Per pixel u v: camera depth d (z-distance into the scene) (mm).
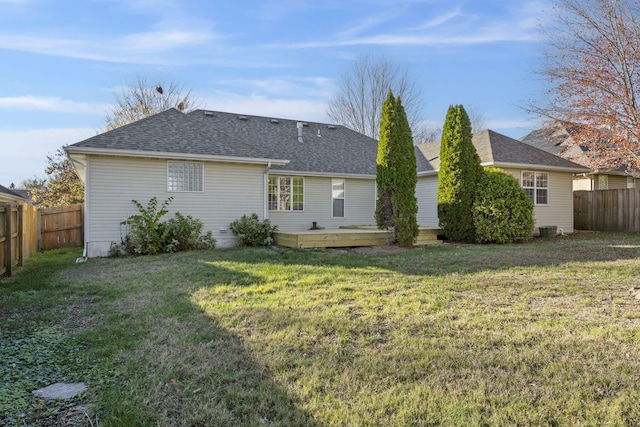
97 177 9883
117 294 5449
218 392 2576
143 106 26594
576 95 15023
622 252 9047
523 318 4023
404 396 2467
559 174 15188
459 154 12352
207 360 3076
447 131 12719
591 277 6059
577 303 4598
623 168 19125
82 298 5344
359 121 29875
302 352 3227
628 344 3287
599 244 10914
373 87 29578
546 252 9242
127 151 9859
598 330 3611
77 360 3184
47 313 4598
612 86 14414
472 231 12242
